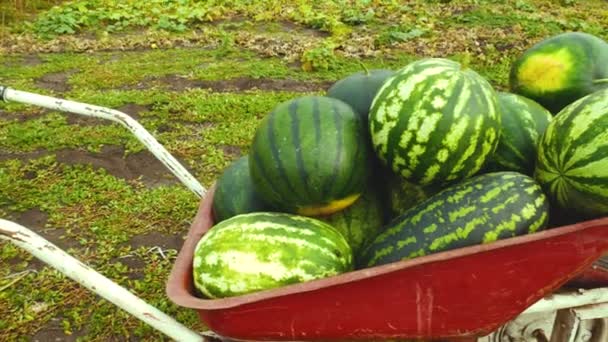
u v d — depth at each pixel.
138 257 2.92
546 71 2.01
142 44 6.62
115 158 3.90
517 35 6.55
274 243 1.62
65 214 3.28
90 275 1.59
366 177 1.73
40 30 7.03
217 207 1.88
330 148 1.67
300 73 5.49
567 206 1.66
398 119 1.67
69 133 4.20
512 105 1.83
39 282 2.74
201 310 1.52
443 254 1.50
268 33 6.96
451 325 1.60
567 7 8.28
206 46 6.56
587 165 1.59
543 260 1.56
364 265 1.69
